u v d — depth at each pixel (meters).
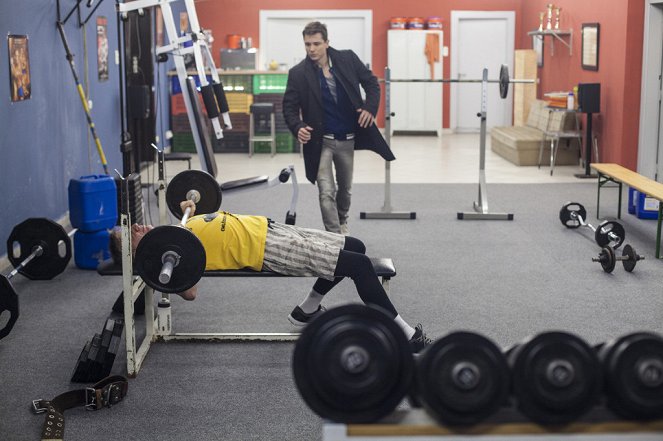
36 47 6.72
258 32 15.04
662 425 2.09
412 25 14.75
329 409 2.08
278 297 5.33
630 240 6.84
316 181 6.23
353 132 6.21
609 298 5.24
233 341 4.48
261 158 12.40
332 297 5.34
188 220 4.14
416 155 12.52
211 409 3.66
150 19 11.10
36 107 6.70
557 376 2.05
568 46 11.91
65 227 7.38
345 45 15.20
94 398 3.64
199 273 3.57
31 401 3.76
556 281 5.64
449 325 4.75
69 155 7.61
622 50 9.62
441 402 2.05
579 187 9.46
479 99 15.45
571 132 10.58
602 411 2.15
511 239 6.91
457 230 7.27
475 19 15.16
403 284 5.59
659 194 6.29
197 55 6.59
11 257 5.44
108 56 9.14
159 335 4.47
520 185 9.63
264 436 3.40
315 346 2.08
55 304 5.19
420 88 14.84
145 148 11.20
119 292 5.45
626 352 2.07
